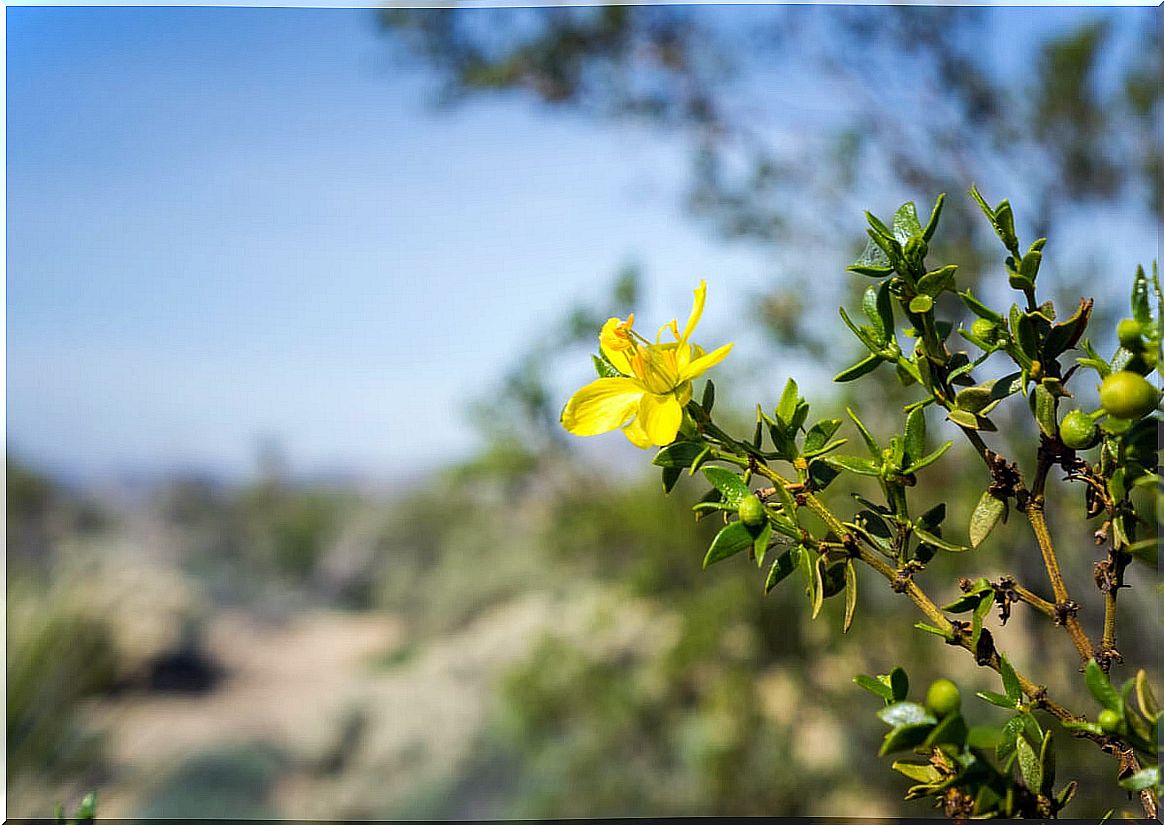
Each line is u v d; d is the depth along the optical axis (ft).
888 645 7.95
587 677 10.13
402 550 18.44
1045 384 1.30
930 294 1.32
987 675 7.34
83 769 11.78
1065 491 6.35
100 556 18.07
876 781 8.50
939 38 7.98
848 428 7.00
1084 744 6.63
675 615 9.04
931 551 1.36
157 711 15.01
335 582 18.83
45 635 11.66
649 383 1.38
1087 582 6.51
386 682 15.69
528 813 11.52
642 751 10.11
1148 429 1.21
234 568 19.19
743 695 8.50
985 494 1.34
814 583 1.29
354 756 14.61
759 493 1.36
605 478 8.95
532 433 8.91
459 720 14.24
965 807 1.13
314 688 15.76
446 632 16.47
